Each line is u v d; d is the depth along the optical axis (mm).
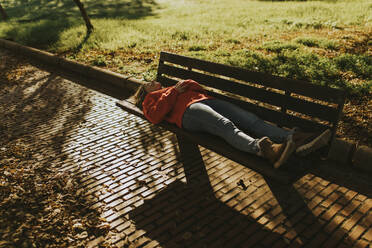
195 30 10664
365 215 3043
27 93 6582
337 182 3510
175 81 4488
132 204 3342
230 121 3195
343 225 2943
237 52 7762
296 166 2803
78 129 4996
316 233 2881
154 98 3783
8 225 3094
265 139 2836
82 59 8305
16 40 11086
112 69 7395
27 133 4938
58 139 4723
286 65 6484
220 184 3570
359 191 3357
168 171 3848
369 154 3578
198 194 3436
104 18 14141
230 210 3193
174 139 4555
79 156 4262
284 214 3109
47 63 8570
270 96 3488
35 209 3316
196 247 2799
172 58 4504
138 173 3844
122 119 5254
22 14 20578
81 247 2852
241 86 3746
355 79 5750
